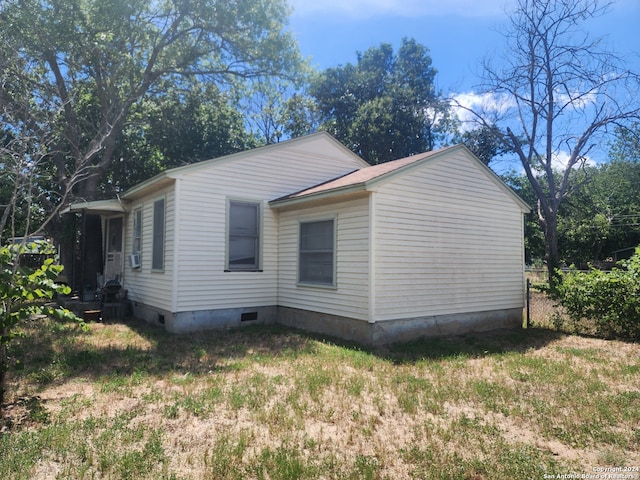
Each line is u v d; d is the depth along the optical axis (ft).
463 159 32.14
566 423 14.56
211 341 27.35
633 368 21.62
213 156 72.95
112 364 21.44
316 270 31.22
